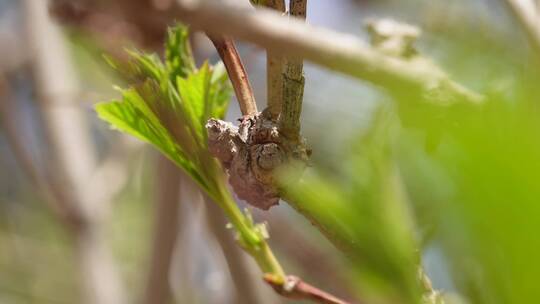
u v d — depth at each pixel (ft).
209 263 2.08
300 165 0.70
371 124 0.56
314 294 0.76
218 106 0.85
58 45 2.03
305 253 1.44
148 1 0.57
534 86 0.46
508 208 0.38
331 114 0.58
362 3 0.88
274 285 0.77
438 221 0.43
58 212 2.08
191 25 0.57
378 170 0.51
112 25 0.99
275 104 0.73
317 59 0.56
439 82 0.51
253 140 0.71
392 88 0.54
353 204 0.51
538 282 0.40
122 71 0.81
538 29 0.74
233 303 1.69
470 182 0.39
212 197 0.80
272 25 0.57
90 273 2.00
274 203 0.71
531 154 0.38
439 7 0.79
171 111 0.79
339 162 0.56
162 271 1.69
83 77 1.98
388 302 0.53
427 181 0.43
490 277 0.43
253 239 0.79
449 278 0.53
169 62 0.83
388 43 0.70
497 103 0.41
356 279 0.55
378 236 0.51
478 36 0.53
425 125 0.45
